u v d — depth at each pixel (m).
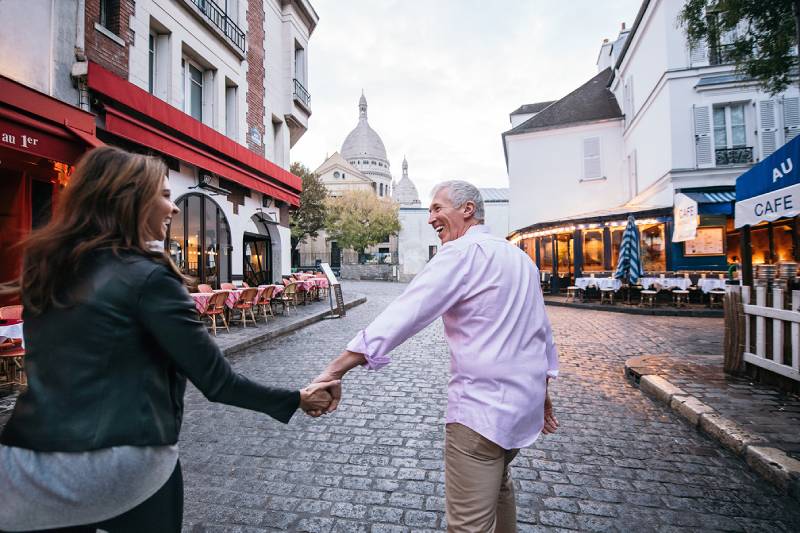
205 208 10.62
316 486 2.74
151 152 8.42
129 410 1.00
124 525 1.04
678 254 14.13
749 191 4.89
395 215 40.69
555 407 4.22
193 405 4.32
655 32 15.44
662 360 5.62
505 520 1.63
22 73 6.26
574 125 21.42
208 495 2.62
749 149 13.73
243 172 11.71
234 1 12.23
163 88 9.36
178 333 1.02
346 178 67.31
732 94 13.88
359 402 4.42
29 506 0.96
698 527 2.31
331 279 11.96
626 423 3.80
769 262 13.74
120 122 7.53
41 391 0.97
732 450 3.20
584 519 2.38
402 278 37.19
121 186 1.09
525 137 22.55
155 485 1.05
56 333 0.98
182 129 9.09
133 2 8.33
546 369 1.46
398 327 1.35
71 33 6.93
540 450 3.27
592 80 23.95
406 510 2.47
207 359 1.06
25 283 1.00
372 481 2.81
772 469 2.77
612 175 20.94
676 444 3.37
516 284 1.43
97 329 0.98
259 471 2.94
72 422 0.95
